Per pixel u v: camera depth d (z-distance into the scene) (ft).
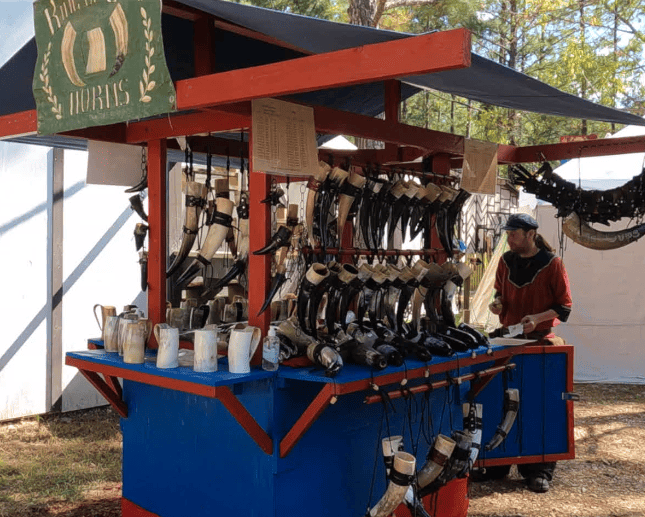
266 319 9.80
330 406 10.08
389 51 6.40
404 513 11.30
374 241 10.85
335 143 21.99
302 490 9.72
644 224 14.19
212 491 10.19
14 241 19.04
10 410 19.17
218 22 11.69
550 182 14.53
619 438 19.12
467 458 10.99
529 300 15.26
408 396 10.14
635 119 13.16
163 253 11.59
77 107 9.36
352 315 11.80
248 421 8.95
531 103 13.66
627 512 13.69
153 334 11.46
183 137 12.44
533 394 14.84
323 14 39.42
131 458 11.69
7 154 18.79
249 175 9.92
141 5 8.32
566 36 54.75
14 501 13.84
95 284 20.89
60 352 20.13
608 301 26.61
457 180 13.16
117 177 12.71
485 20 49.85
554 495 14.66
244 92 7.49
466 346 11.37
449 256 11.99
